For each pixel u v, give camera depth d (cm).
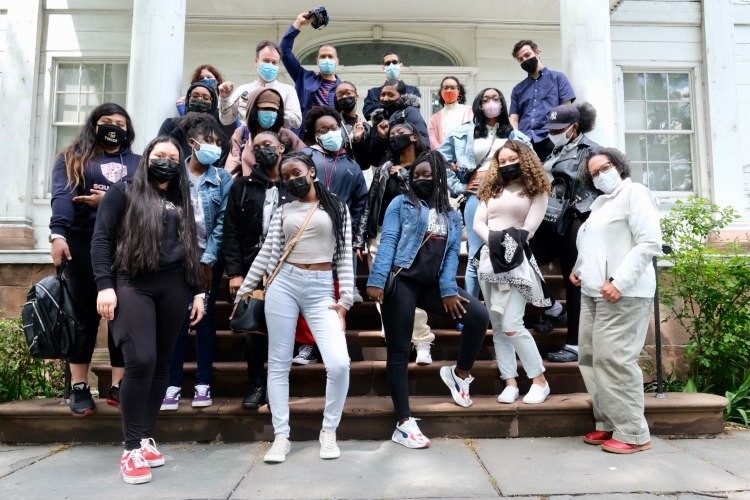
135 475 259
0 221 647
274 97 372
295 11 727
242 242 341
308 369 366
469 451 304
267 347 331
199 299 295
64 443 330
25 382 425
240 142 421
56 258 304
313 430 328
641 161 722
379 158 434
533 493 246
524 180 348
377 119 434
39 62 686
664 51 723
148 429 284
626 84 729
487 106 411
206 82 414
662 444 317
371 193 388
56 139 689
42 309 303
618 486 253
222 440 328
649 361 461
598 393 314
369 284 311
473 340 325
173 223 281
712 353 412
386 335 318
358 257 414
